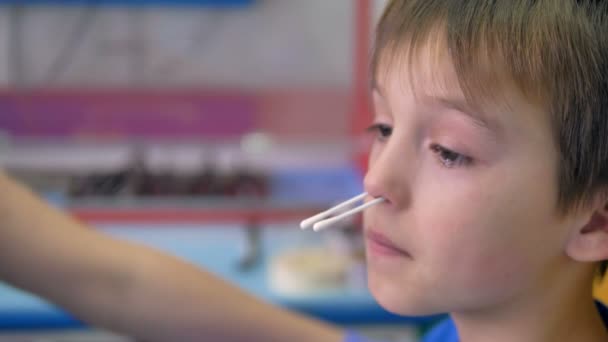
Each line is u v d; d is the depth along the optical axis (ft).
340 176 5.95
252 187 5.37
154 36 6.18
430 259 1.28
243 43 6.27
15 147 5.98
